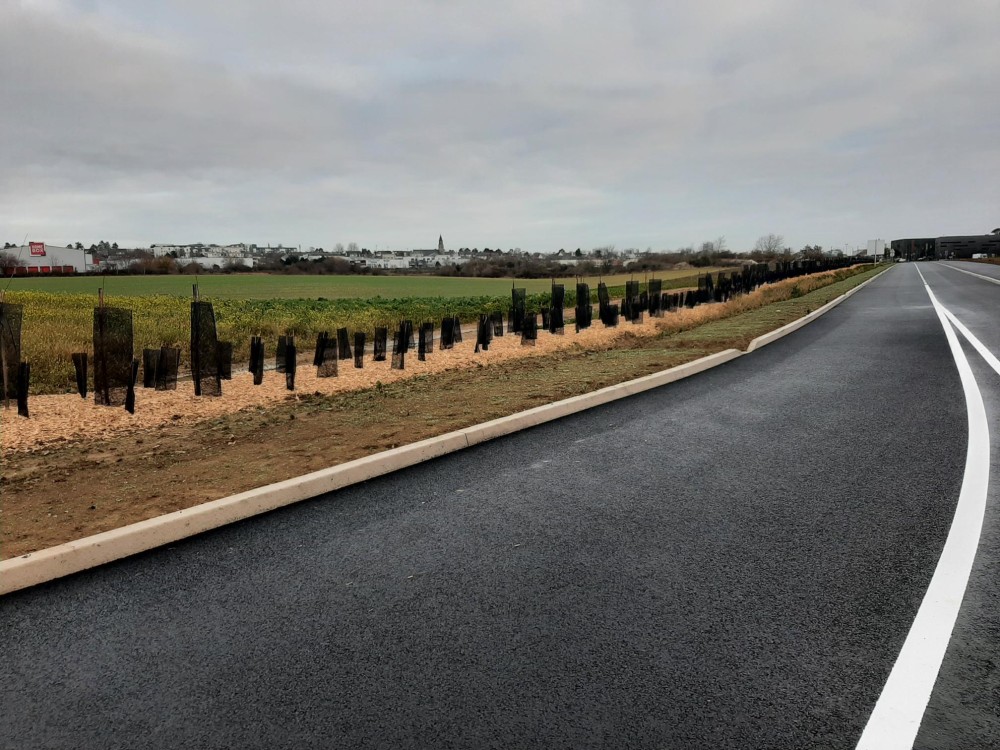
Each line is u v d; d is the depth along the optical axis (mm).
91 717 2227
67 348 11773
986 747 1976
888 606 2840
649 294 20672
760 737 2035
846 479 4609
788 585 3055
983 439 5504
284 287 56719
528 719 2137
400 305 29422
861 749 1977
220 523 4020
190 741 2088
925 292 27703
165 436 6465
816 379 8844
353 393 8797
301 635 2713
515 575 3215
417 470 5098
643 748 1989
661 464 5102
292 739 2076
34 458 5719
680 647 2549
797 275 50812
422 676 2395
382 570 3316
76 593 3156
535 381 9180
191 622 2852
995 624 2676
